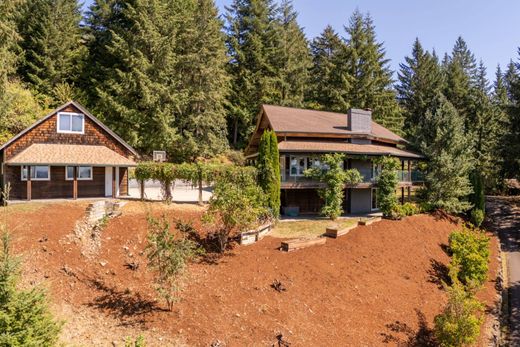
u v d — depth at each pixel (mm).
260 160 21359
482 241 20672
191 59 36562
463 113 51156
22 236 12336
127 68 34406
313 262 15406
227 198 14766
